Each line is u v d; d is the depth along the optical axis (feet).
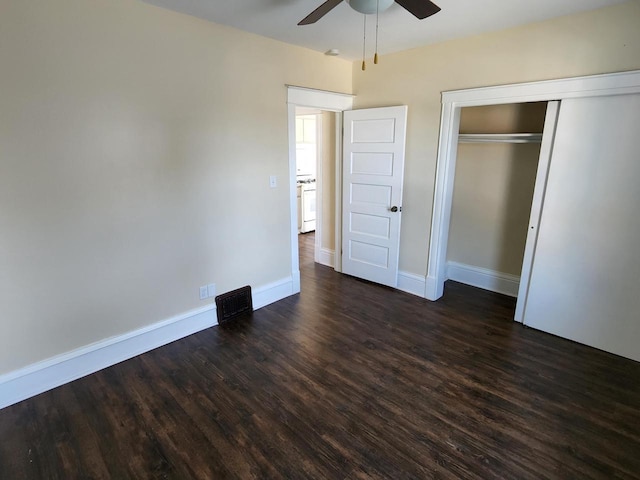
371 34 9.66
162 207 8.77
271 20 8.70
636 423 6.68
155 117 8.25
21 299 7.06
